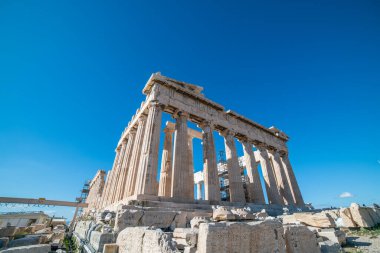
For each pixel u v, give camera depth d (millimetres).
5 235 16047
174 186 18297
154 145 18156
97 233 8930
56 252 13547
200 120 24312
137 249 5746
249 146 28391
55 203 34750
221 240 4660
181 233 6184
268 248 5535
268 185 28312
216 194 19969
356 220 12758
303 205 30391
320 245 8438
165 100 21125
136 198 14711
